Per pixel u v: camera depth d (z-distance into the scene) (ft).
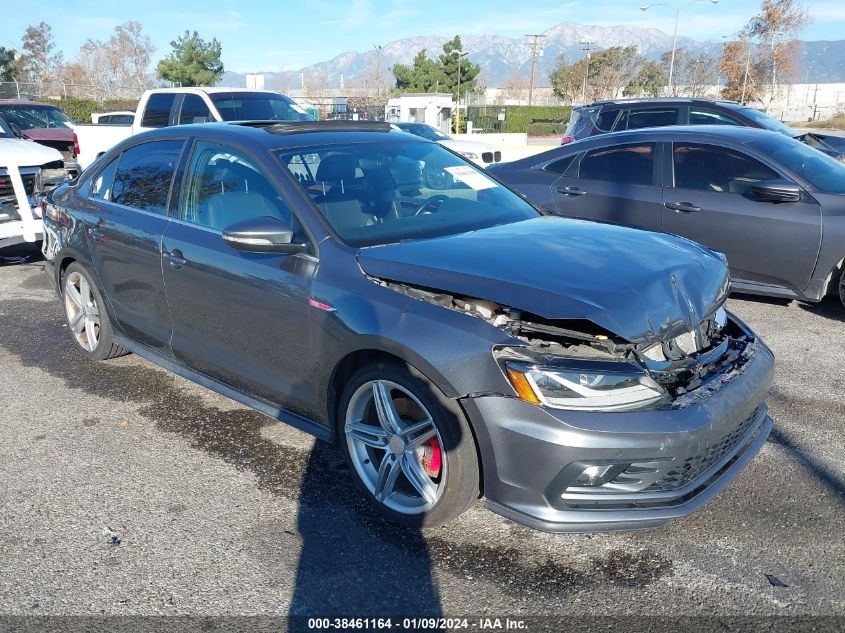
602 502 8.68
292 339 10.98
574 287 9.06
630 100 34.65
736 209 19.44
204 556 9.48
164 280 13.12
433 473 9.80
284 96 38.24
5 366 16.52
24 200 24.52
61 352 17.42
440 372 8.96
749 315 19.80
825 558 9.28
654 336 8.94
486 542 9.74
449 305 9.46
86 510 10.60
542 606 8.50
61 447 12.60
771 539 9.71
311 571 9.15
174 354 13.73
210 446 12.60
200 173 12.94
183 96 36.01
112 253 14.38
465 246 10.45
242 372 12.18
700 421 8.69
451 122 149.07
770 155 19.48
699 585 8.81
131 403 14.46
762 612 8.33
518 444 8.63
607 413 8.46
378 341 9.55
